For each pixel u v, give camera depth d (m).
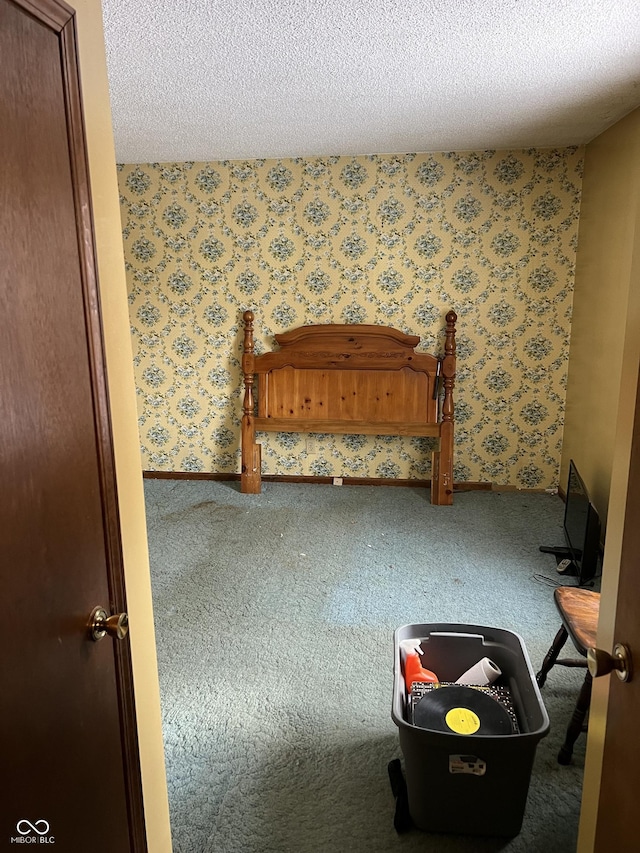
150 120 2.99
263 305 4.14
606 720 0.95
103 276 0.98
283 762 1.80
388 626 2.50
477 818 1.52
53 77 0.80
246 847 1.53
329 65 2.25
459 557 3.14
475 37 2.01
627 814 0.82
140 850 1.14
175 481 4.41
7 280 0.70
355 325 3.98
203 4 1.76
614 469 1.00
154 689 1.23
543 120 3.03
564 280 3.82
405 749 1.49
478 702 1.55
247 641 2.41
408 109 2.83
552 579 2.90
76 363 0.87
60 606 0.83
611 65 2.26
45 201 0.78
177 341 4.27
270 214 3.99
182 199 4.04
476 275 3.90
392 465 4.24
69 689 0.86
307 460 4.32
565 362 3.92
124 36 1.98
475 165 3.75
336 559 3.13
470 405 4.07
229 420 4.34
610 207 3.15
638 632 0.80
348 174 3.87
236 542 3.34
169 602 2.71
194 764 1.80
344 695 2.09
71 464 0.86
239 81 2.42
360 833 1.57
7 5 0.69
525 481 4.12
